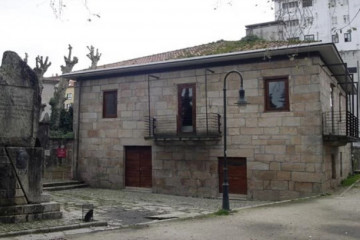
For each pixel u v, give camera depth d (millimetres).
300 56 14992
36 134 10516
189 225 9414
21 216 9508
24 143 10227
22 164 9852
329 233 8172
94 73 19578
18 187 9758
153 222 9969
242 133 15992
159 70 18203
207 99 16859
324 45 13930
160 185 17859
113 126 19469
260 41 19359
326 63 16297
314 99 14656
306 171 14648
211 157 16688
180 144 17281
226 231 8617
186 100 17484
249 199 15648
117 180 19156
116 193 17703
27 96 10414
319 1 43594
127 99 19094
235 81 16250
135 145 18734
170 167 17656
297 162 14836
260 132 15625
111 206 13469
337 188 17141
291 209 11281
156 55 21859
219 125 16422
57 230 8875
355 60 43781
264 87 15664
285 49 14336
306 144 14703
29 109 10430
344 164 21516
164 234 8445
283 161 15102
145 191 18344
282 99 15344
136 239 7992
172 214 11617
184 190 17219
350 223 9180
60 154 20672
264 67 15695
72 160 20547
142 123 18547
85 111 20469
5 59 10125
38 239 7992
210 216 10602
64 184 19250
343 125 19359
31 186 10000
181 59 16797
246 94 15992
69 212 11422
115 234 8516
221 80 16594
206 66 16969
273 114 15391
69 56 28266
